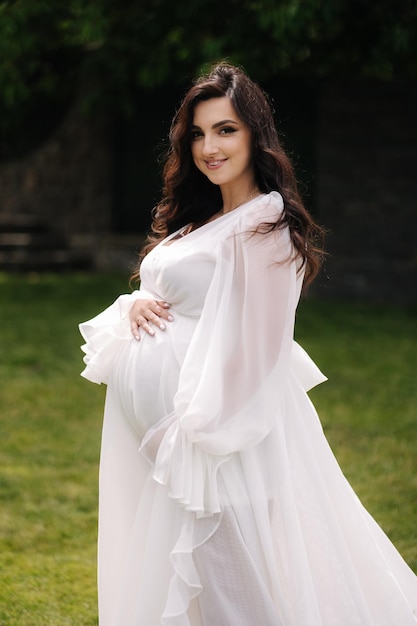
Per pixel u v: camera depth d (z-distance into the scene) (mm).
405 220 13141
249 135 3496
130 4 12508
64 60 15430
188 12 11742
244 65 11477
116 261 15977
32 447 6996
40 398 8281
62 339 10539
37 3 12656
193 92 3490
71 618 4461
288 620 3295
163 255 3559
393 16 11141
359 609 3396
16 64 13891
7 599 4648
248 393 3297
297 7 10086
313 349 9953
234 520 3309
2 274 15531
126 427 3621
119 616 3438
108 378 3652
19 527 5547
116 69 13211
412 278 13125
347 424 7402
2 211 17031
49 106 16812
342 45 12336
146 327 3510
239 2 11656
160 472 3273
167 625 3203
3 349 10031
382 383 8602
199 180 3799
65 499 5980
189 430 3221
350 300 13516
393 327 11219
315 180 13984
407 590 3754
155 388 3424
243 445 3279
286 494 3348
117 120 15992
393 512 5629
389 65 12750
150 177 15844
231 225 3402
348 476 6258
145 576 3326
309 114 14016
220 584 3305
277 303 3330
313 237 3607
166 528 3328
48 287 14133
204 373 3246
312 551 3410
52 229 16672
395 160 13172
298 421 3494
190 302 3465
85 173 16344
